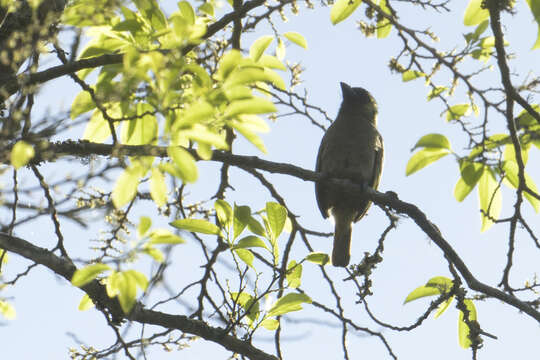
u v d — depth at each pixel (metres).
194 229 7.25
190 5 6.63
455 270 8.44
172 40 5.36
